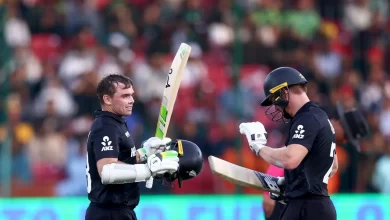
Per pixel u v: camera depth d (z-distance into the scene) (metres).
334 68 47.78
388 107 46.25
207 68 45.56
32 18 46.38
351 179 41.91
